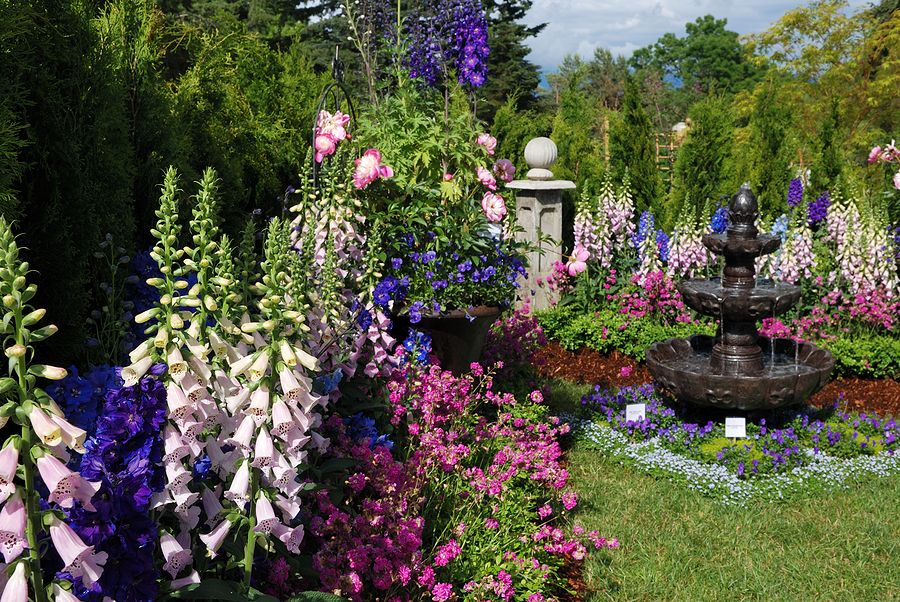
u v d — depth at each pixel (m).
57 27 3.29
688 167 11.25
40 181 3.16
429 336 4.92
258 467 2.01
